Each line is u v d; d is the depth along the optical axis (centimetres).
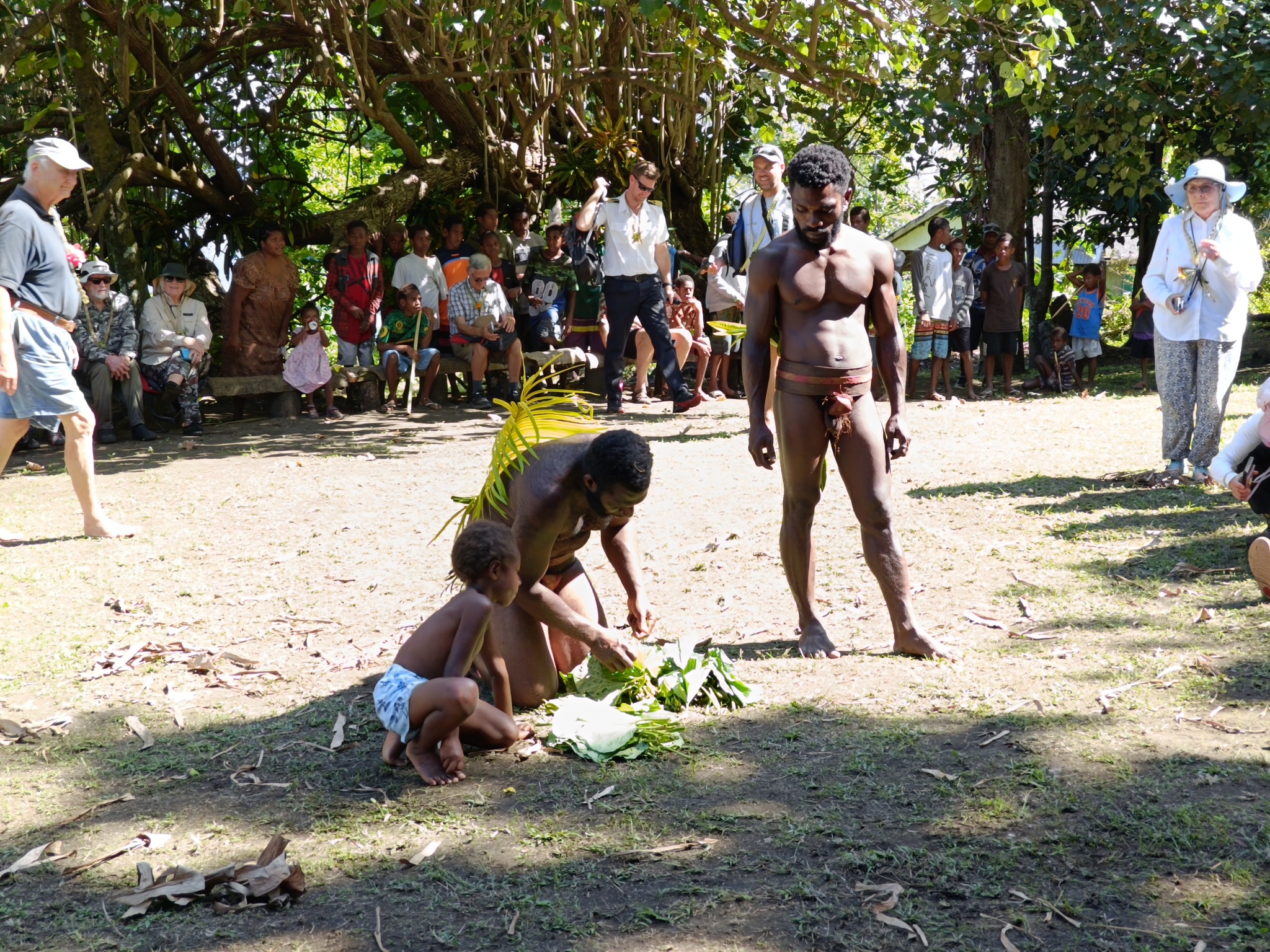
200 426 1162
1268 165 1575
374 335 1301
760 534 676
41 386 680
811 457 467
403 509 768
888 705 418
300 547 677
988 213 1608
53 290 680
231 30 1324
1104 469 811
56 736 423
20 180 1325
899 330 475
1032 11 1253
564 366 1310
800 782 359
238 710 444
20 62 1202
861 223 1198
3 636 530
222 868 310
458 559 385
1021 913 281
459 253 1337
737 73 1216
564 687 450
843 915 283
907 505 727
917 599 546
